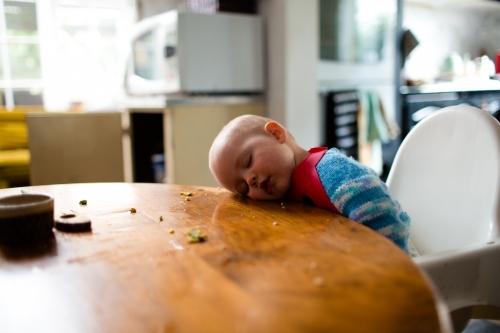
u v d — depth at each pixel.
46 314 0.42
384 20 2.55
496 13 2.52
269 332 0.37
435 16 2.66
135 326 0.39
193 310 0.41
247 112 2.38
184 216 0.76
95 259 0.56
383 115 2.57
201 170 2.25
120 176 2.43
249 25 2.32
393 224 0.74
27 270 0.53
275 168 0.89
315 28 2.36
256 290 0.44
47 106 3.02
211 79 2.21
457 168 0.94
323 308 0.40
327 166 0.84
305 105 2.38
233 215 0.76
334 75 2.47
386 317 0.38
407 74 2.65
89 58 3.09
